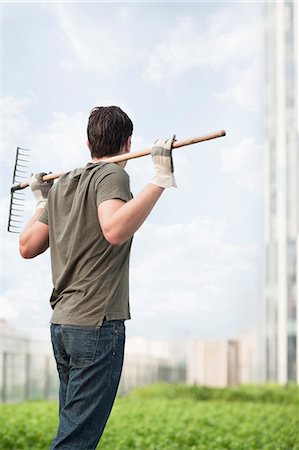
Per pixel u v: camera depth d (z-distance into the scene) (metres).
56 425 10.70
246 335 27.86
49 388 19.16
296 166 23.50
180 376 29.69
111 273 3.68
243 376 28.59
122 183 3.66
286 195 23.66
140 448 9.24
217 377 27.22
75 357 3.60
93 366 3.58
